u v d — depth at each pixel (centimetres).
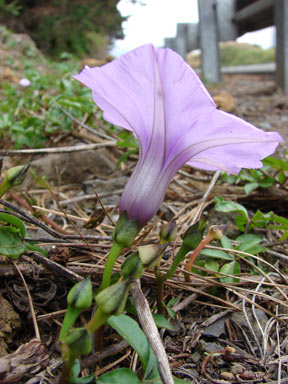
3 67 69
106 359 11
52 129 27
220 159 11
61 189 23
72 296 8
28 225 16
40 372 10
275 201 19
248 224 17
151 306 13
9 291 12
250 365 11
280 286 13
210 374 11
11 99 36
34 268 12
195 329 12
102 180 22
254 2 74
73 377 8
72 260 13
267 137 9
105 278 9
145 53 8
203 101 9
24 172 11
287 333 12
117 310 8
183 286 13
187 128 9
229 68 115
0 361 9
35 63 83
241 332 12
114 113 11
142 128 10
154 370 9
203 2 74
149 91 9
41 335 12
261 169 20
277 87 63
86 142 26
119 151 25
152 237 16
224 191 21
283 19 59
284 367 11
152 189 10
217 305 13
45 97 32
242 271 15
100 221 16
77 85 37
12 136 27
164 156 10
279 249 17
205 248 14
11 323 11
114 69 9
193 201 20
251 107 49
